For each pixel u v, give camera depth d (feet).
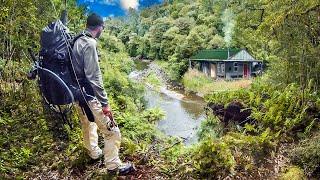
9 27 16.62
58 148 13.88
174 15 164.04
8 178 11.76
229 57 99.55
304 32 21.88
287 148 14.28
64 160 12.90
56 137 14.61
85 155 12.69
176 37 134.92
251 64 100.17
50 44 10.09
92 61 9.93
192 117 50.72
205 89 85.76
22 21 17.49
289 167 12.97
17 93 18.07
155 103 43.50
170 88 91.76
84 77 10.11
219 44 117.50
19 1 16.70
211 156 12.42
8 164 12.50
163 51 140.67
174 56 121.29
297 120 15.75
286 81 24.26
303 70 21.58
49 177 12.12
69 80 10.00
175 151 13.88
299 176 12.42
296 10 20.75
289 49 23.71
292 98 17.43
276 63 29.40
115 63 33.40
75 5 21.42
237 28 51.67
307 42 21.75
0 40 17.76
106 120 10.45
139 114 20.56
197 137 25.09
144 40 153.17
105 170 12.05
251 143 13.79
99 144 13.51
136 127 16.61
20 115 16.39
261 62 90.48
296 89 18.62
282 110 16.96
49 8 19.16
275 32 24.41
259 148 13.67
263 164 13.15
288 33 22.99
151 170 12.34
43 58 10.15
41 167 12.71
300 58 22.09
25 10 17.04
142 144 14.30
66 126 14.78
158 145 14.49
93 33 10.39
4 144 13.91
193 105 64.90
